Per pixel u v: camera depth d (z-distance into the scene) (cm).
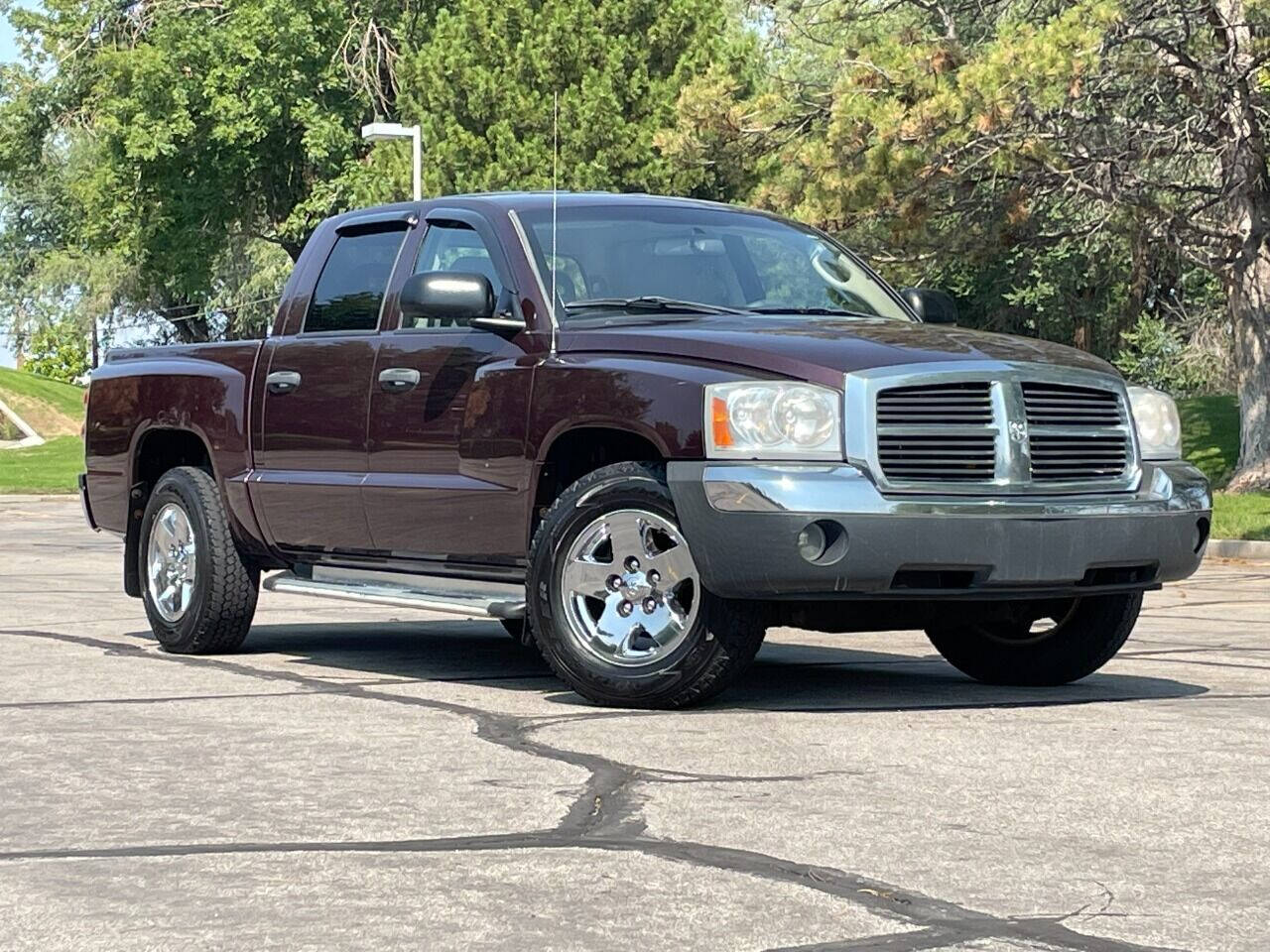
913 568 681
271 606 1256
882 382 685
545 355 758
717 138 2862
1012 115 2377
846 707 728
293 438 873
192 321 5938
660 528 705
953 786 551
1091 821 502
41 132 5456
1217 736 648
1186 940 386
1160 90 2566
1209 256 2722
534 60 3734
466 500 779
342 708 724
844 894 423
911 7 3062
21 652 944
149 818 510
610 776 569
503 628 1099
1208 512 761
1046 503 702
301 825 500
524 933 390
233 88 4800
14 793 546
